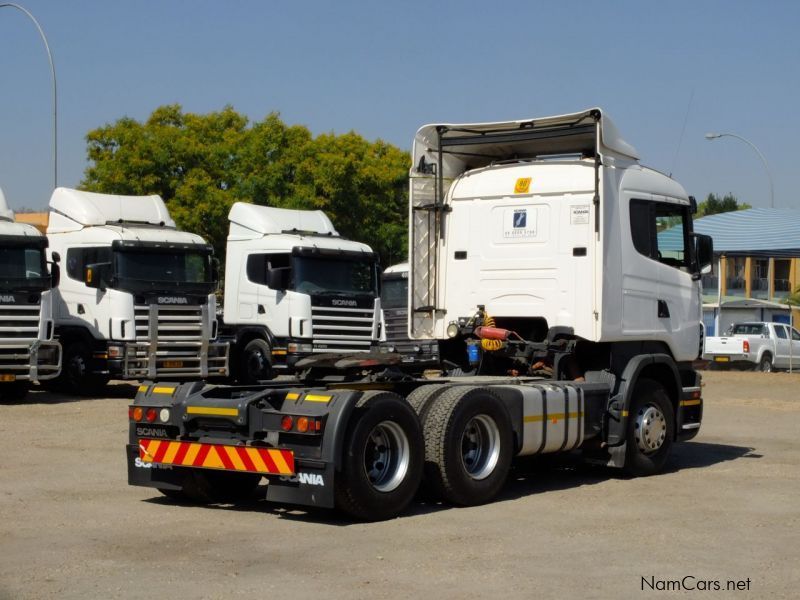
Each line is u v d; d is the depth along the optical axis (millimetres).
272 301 22859
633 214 12039
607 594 6922
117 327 21062
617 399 11797
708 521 9359
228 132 37406
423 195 12453
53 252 20828
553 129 11906
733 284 56781
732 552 8148
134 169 35844
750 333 35219
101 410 18656
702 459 13648
